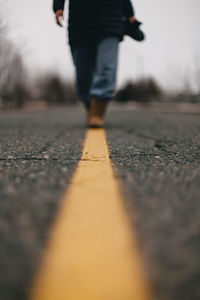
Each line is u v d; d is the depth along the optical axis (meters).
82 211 0.97
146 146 2.53
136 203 1.05
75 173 1.53
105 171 1.58
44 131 3.98
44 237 0.78
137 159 1.93
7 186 1.28
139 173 1.53
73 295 0.55
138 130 4.06
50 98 49.78
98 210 0.98
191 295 0.55
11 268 0.64
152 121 6.14
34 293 0.56
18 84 18.38
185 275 0.61
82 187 1.27
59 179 1.41
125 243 0.75
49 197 1.12
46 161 1.87
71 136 3.34
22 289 0.57
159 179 1.40
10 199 1.10
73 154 2.13
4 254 0.70
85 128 4.45
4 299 0.54
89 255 0.69
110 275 0.61
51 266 0.65
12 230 0.83
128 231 0.82
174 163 1.80
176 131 3.88
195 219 0.91
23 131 4.00
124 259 0.67
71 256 0.68
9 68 15.62
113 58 4.09
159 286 0.58
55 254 0.69
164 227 0.85
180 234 0.80
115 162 1.83
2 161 1.87
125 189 1.23
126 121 6.16
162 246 0.73
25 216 0.93
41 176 1.47
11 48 14.59
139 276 0.61
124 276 0.61
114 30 4.01
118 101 65.31
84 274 0.61
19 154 2.13
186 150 2.30
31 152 2.22
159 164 1.77
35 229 0.83
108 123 5.51
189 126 4.70
